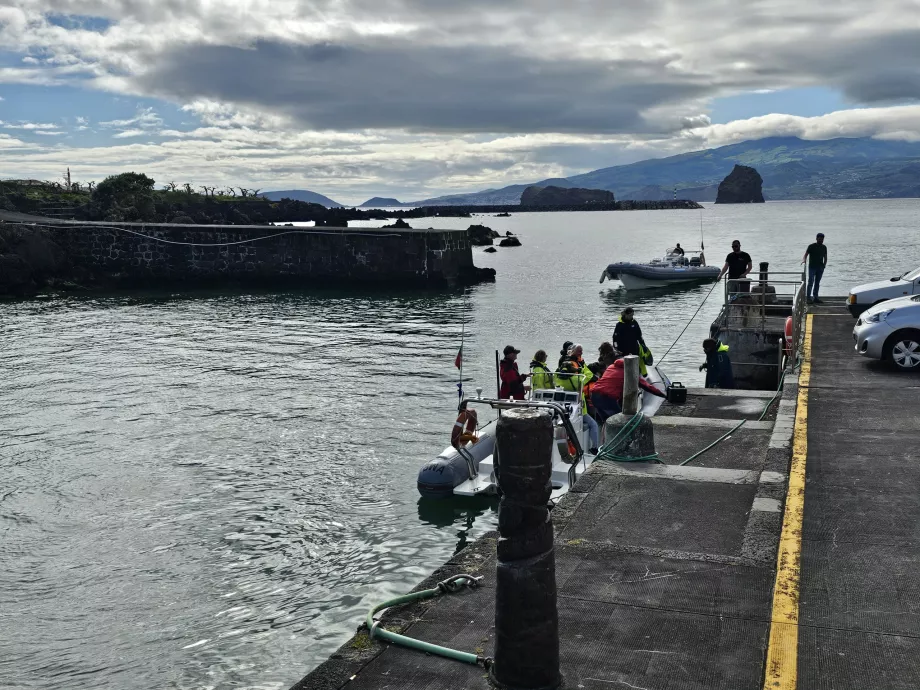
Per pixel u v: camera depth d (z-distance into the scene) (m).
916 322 14.13
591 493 8.44
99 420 17.81
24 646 8.56
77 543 11.22
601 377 13.62
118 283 48.75
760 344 18.81
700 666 5.17
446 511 12.31
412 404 19.11
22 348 27.45
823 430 10.57
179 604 9.46
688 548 7.05
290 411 18.47
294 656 8.34
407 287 47.59
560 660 5.26
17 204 69.44
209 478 13.91
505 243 95.88
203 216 76.69
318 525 11.80
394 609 6.12
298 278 48.88
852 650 5.30
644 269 46.25
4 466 14.62
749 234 112.75
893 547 6.91
